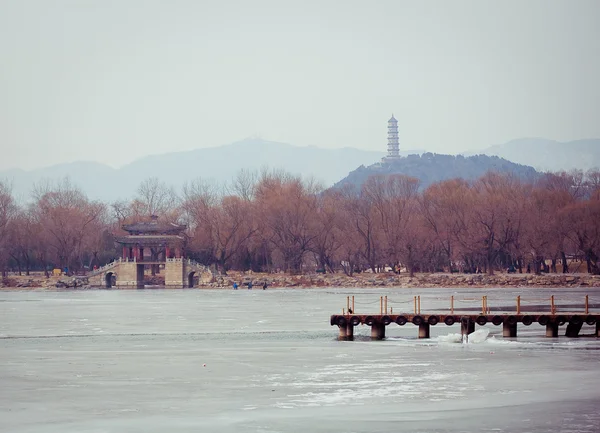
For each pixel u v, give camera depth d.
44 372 97.00
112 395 83.62
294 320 165.75
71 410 77.38
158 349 117.50
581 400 79.94
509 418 73.38
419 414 74.81
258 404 79.12
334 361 103.44
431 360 103.38
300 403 79.38
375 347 116.69
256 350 114.94
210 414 75.50
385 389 85.38
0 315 185.62
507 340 122.44
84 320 170.50
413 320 125.75
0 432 70.00
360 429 70.19
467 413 75.12
